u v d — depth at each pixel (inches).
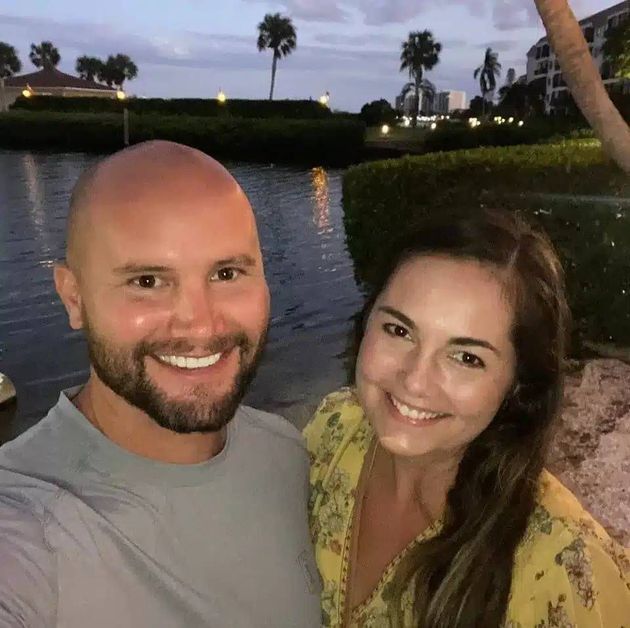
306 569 24.9
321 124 558.3
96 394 21.9
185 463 21.9
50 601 19.1
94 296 20.1
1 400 87.9
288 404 80.5
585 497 52.2
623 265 81.2
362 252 112.2
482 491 23.3
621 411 64.6
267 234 219.5
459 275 21.1
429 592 23.1
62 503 20.0
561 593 20.2
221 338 20.2
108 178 19.9
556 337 22.7
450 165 96.3
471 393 21.6
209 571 22.0
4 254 192.1
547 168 88.8
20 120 681.6
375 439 25.6
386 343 22.5
